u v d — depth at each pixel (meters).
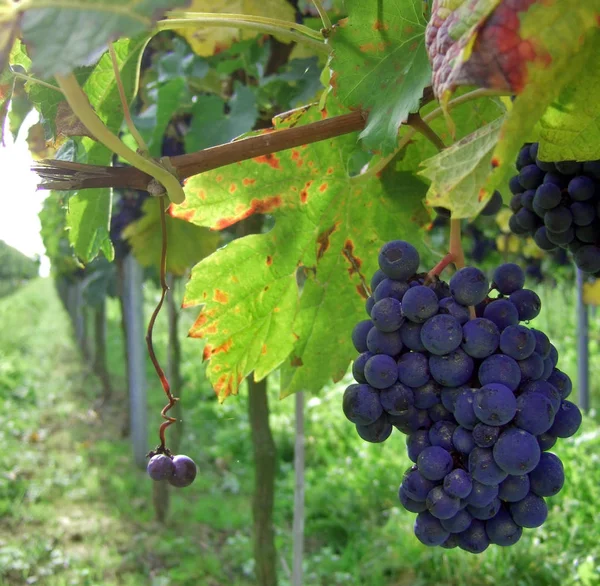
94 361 3.48
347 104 0.38
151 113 0.86
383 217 0.48
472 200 0.30
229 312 0.47
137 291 2.04
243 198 0.46
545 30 0.27
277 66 0.84
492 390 0.31
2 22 0.24
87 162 0.44
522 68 0.27
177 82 0.79
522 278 0.36
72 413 3.00
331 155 0.46
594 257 0.43
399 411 0.33
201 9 0.62
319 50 0.40
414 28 0.38
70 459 2.39
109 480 2.19
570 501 1.56
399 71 0.38
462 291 0.33
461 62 0.27
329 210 0.47
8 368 3.42
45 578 1.64
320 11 0.39
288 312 0.48
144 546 1.79
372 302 0.36
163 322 4.54
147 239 0.96
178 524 1.92
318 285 0.48
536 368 0.33
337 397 2.54
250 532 1.89
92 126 0.30
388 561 1.59
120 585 1.63
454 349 0.32
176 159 0.34
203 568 1.68
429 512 0.34
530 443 0.31
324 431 2.39
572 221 0.42
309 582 1.58
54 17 0.24
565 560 1.45
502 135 0.27
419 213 0.48
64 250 2.32
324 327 0.49
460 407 0.32
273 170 0.45
